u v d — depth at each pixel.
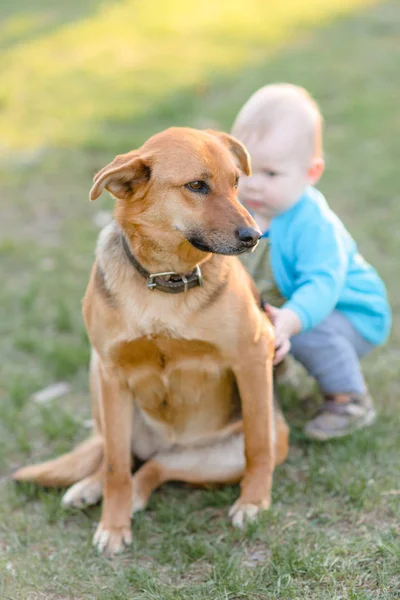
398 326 5.48
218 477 3.85
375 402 4.65
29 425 4.59
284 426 3.96
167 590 3.18
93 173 8.35
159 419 3.85
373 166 8.12
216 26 14.55
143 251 3.31
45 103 10.55
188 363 3.49
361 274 4.36
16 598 3.19
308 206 4.08
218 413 3.81
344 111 9.78
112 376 3.53
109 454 3.56
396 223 6.95
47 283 6.22
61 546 3.54
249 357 3.47
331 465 4.02
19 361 5.31
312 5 16.25
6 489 4.00
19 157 8.82
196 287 3.34
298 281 4.00
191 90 10.62
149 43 13.48
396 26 14.12
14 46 13.62
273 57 12.31
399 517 3.56
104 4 16.53
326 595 3.07
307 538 3.46
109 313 3.38
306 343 4.20
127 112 9.93
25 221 7.39
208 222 3.15
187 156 3.17
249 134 4.12
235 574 3.22
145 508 3.82
